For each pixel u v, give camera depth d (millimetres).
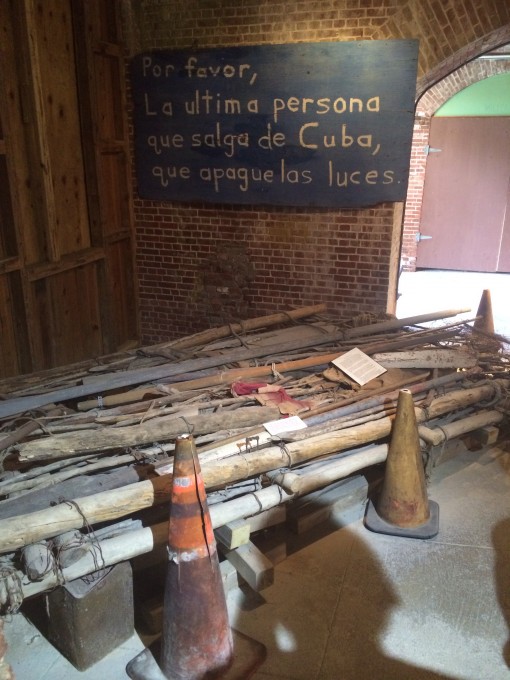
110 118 6223
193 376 4516
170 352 4934
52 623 2914
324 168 5895
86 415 3895
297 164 5953
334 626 3100
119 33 6035
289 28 5621
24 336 5289
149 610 3053
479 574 3453
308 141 5848
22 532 2775
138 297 7102
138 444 3617
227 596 3285
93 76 5695
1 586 2645
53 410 3943
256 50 5699
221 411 3977
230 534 3160
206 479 3225
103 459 3492
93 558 2803
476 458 4652
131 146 6492
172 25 5918
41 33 5133
